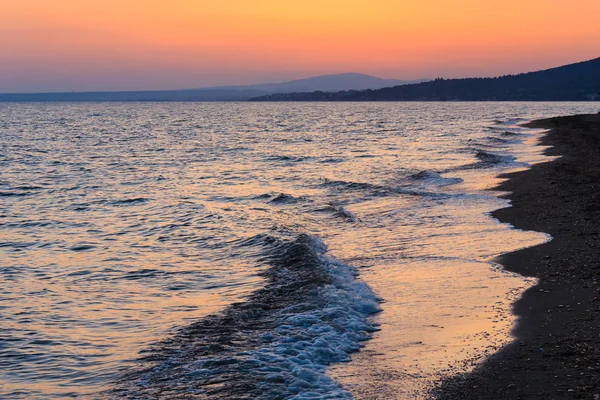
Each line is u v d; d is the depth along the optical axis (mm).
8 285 12984
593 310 9500
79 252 16312
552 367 7473
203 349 8742
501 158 36094
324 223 18359
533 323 9141
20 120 118812
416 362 7973
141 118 134750
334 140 62125
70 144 60562
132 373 8094
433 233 16281
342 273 12461
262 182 30359
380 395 7031
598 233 14930
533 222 16922
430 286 11484
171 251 15906
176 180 32500
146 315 10688
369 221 18344
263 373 7773
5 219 21641
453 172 30438
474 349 8297
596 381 6984
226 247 15914
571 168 28531
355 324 9430
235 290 11852
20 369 8406
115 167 39750
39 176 35250
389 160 39188
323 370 7824
